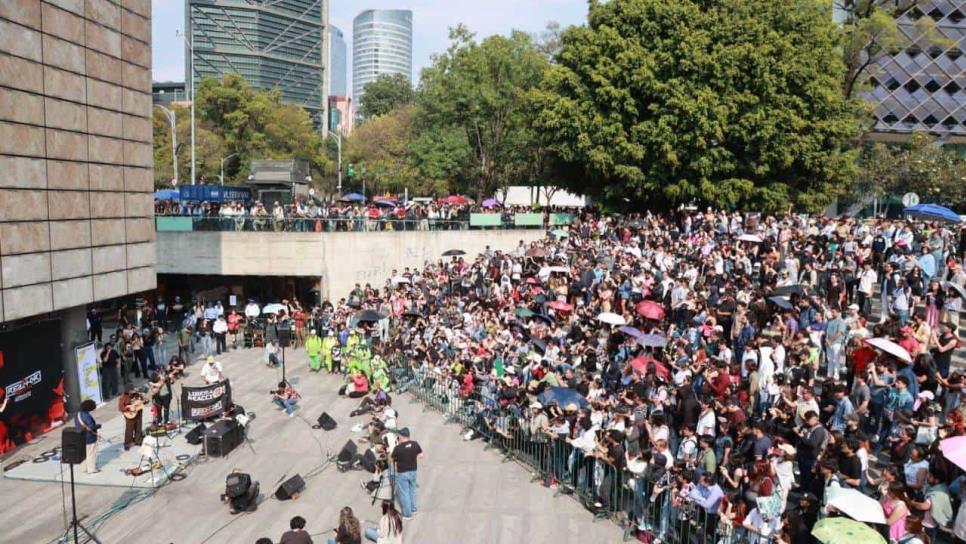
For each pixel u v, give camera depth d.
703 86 36.91
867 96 62.50
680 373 14.92
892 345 13.26
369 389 23.41
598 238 33.59
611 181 39.88
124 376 23.75
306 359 28.92
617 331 19.66
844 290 20.86
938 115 62.84
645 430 13.21
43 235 18.20
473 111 50.56
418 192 74.88
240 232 33.88
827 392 13.44
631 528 13.02
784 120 36.38
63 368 20.27
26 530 13.63
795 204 38.91
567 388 14.90
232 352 30.02
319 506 14.78
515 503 14.65
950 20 63.00
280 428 19.94
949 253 23.11
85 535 13.44
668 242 28.81
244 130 70.75
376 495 14.64
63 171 18.95
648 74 36.72
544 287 27.44
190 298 37.75
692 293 21.11
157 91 158.25
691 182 37.94
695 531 11.73
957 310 17.42
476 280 29.75
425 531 13.40
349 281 35.00
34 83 17.75
